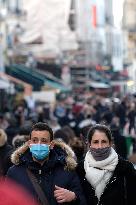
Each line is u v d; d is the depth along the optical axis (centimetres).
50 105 5600
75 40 9162
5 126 2536
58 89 7675
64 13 9044
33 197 758
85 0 10925
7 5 9381
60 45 9012
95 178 832
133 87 11712
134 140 2352
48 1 9000
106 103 5662
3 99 5219
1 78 5019
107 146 836
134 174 851
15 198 514
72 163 786
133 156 1238
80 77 9612
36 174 776
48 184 771
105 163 833
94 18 11462
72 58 9375
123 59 14350
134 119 3819
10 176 779
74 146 1223
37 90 7200
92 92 8900
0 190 535
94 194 838
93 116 3778
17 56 8331
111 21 14438
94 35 11269
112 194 839
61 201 761
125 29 15438
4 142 1166
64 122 3478
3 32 8462
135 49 15062
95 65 10869
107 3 14400
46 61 8906
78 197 776
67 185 777
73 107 4616
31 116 3756
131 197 852
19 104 4931
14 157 786
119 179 844
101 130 838
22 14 9138
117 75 12350
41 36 8900
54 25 9006
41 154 769
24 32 8844
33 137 790
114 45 13712
